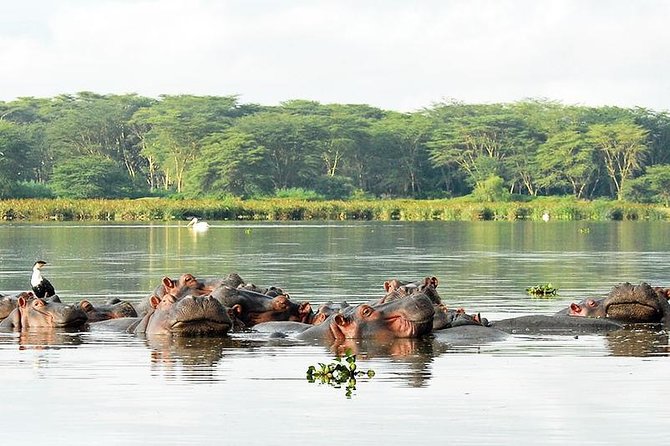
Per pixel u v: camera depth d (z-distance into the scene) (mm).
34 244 86312
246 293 28812
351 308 28094
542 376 21000
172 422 17266
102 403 18625
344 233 114562
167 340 26266
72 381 20672
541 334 27141
